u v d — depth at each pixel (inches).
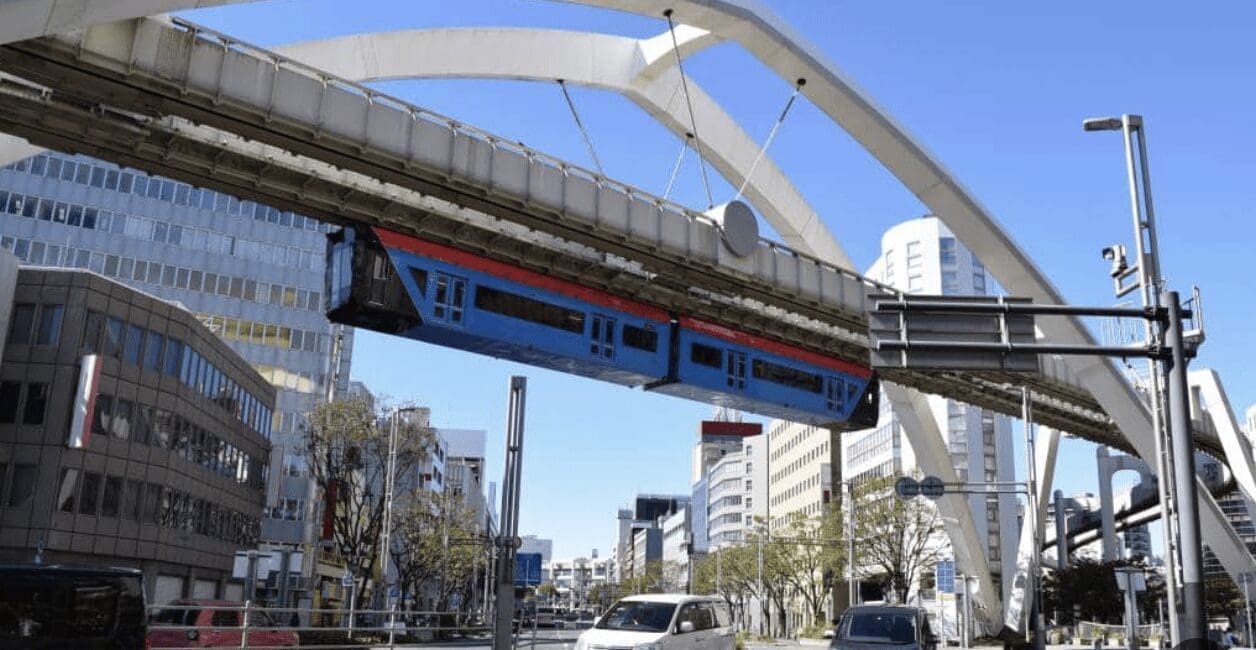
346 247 1003.9
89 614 462.9
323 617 1947.6
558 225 1091.3
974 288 4062.5
